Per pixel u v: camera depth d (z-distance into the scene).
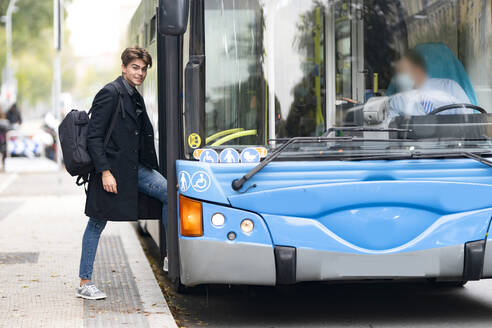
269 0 5.94
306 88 5.95
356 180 5.81
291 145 5.80
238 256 5.77
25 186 20.22
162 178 6.96
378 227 5.82
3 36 51.56
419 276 5.87
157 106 7.31
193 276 5.84
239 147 5.88
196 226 5.80
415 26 6.07
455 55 6.12
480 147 6.01
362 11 6.02
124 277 8.05
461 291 7.67
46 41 56.19
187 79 5.89
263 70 5.93
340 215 5.81
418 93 6.04
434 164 5.90
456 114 6.02
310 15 5.96
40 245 10.29
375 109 5.96
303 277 5.80
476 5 6.16
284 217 5.77
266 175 5.77
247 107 5.91
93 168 6.71
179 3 5.71
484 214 5.91
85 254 7.03
